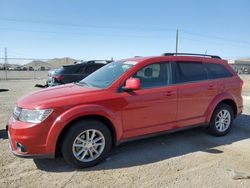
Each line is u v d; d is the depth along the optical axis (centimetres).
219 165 410
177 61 500
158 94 453
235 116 593
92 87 438
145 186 344
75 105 380
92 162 400
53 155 374
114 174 378
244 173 373
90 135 399
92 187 341
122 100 416
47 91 431
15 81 2203
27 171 385
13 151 378
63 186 343
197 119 516
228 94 559
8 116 718
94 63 1270
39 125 361
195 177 369
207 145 503
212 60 559
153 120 454
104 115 400
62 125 369
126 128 427
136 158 436
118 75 439
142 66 452
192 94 499
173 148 484
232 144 512
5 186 340
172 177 369
